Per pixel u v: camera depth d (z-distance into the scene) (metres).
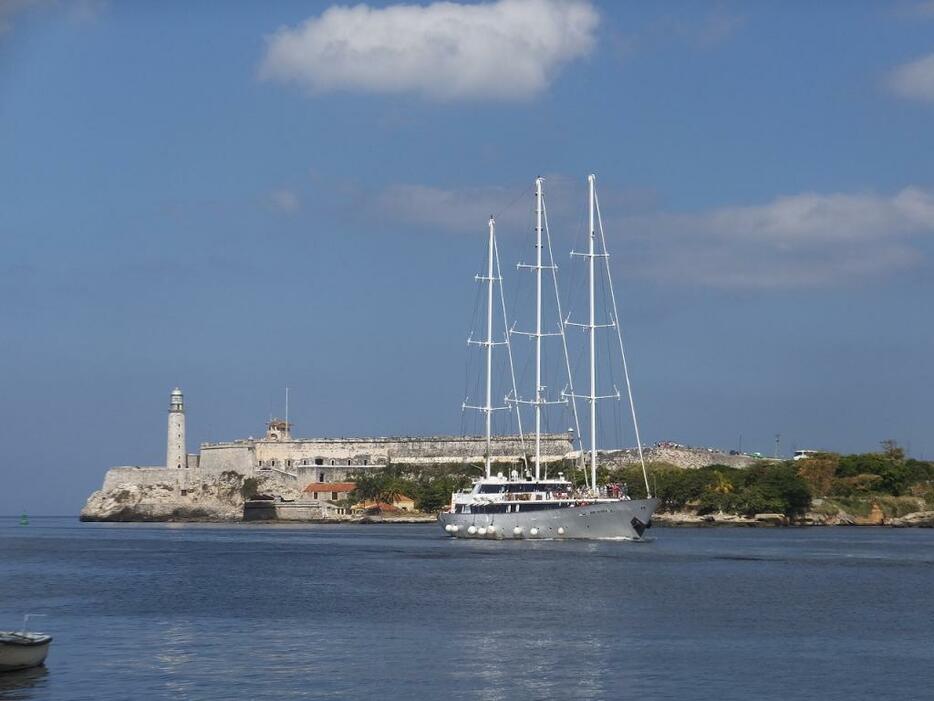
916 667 63.59
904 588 102.06
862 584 105.44
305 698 55.94
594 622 78.62
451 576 109.25
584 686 58.59
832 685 59.09
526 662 64.31
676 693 57.34
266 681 59.44
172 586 103.44
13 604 89.94
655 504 149.25
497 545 149.38
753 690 58.00
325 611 84.31
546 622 78.50
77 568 126.12
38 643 62.62
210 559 139.38
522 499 154.62
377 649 68.06
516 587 99.38
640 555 135.50
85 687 58.06
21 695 56.47
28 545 178.25
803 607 87.56
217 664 63.66
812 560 136.12
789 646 69.69
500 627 76.19
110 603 90.12
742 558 137.25
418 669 62.38
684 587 100.19
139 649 68.25
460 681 59.56
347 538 194.38
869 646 69.94
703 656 66.19
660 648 68.62
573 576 108.62
